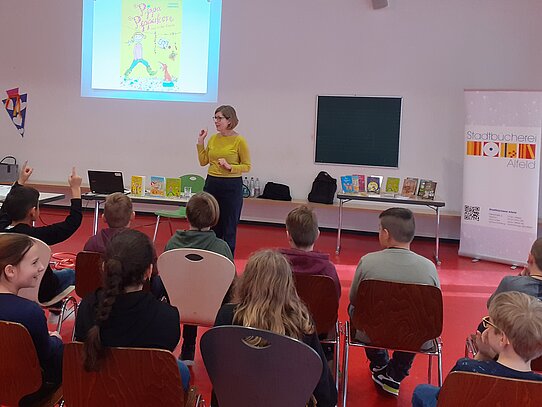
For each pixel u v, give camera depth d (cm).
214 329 161
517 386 150
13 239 194
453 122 682
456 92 678
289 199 717
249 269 174
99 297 171
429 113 687
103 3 749
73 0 759
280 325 166
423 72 683
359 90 701
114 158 775
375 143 703
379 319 246
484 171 590
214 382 172
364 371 312
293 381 162
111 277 169
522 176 567
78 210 320
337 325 275
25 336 175
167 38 741
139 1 741
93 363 158
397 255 255
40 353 190
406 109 692
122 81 759
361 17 692
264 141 732
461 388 156
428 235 707
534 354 160
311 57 709
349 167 714
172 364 160
